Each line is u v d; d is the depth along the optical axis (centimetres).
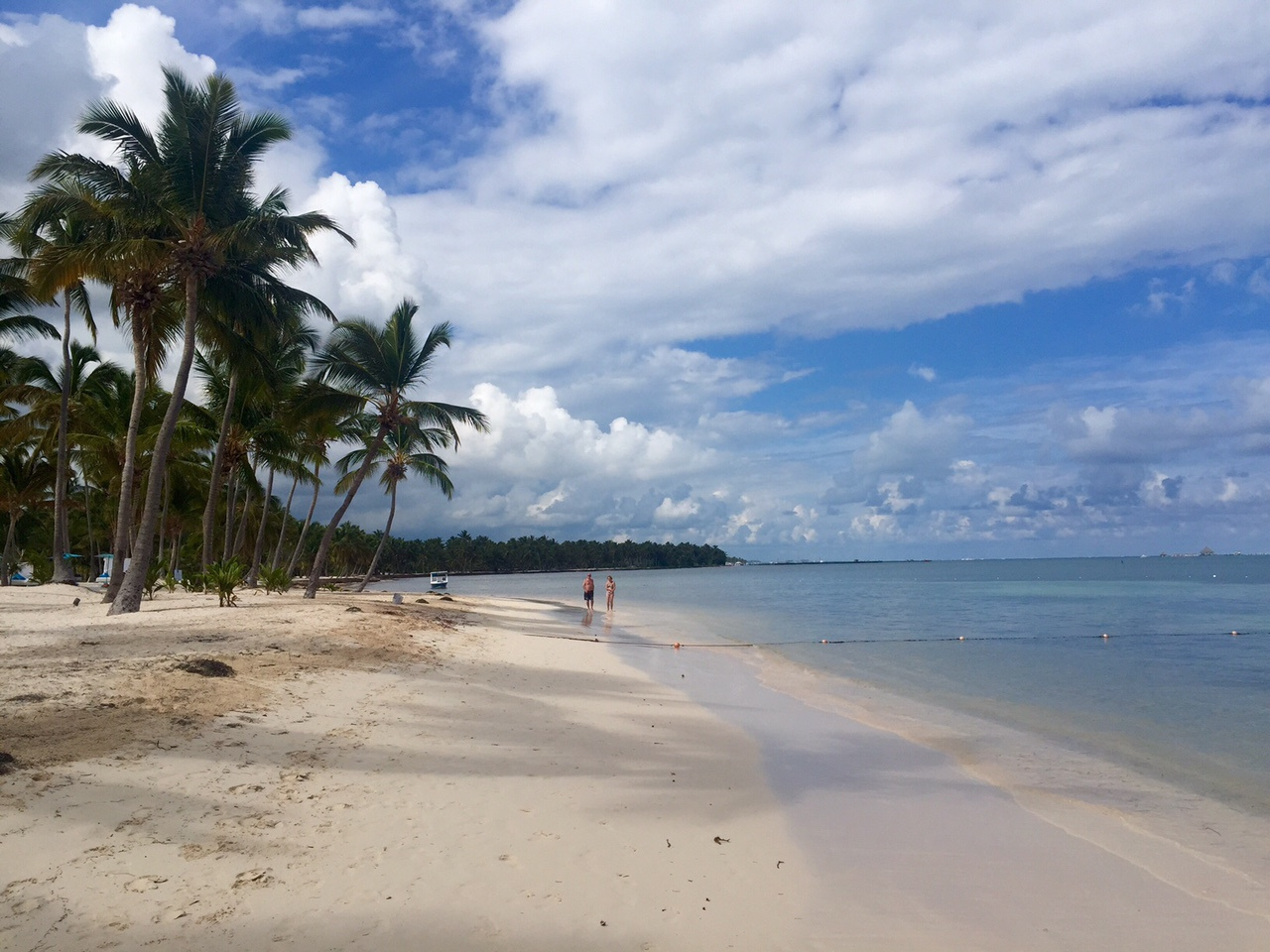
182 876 519
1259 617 3488
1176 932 550
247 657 1200
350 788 718
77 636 1421
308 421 2920
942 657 2130
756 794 835
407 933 485
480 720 1045
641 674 1686
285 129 2130
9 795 582
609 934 508
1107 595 5594
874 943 521
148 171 2067
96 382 3769
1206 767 988
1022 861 675
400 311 2912
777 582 10031
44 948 425
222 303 2231
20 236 2170
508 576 19375
